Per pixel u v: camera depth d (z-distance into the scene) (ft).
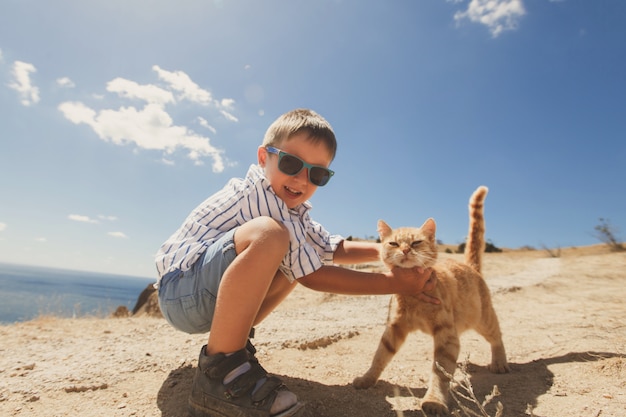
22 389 2.05
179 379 2.24
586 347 2.88
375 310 5.28
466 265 3.21
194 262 1.96
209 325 2.04
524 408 1.95
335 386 2.34
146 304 6.57
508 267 11.62
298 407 1.61
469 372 2.73
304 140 2.28
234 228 1.97
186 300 1.94
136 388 2.12
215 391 1.61
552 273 9.63
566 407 1.91
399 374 2.65
